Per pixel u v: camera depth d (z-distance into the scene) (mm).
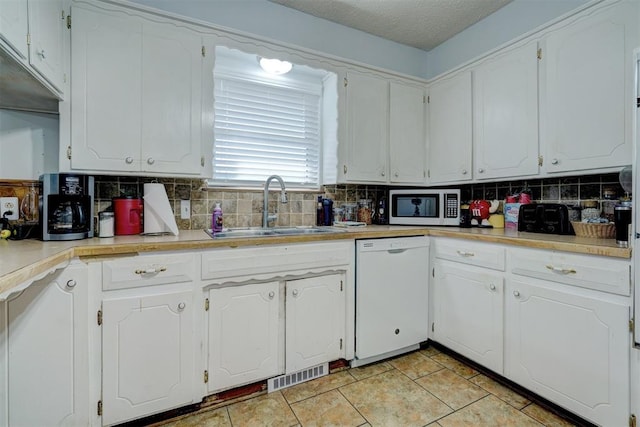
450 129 2346
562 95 1667
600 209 1777
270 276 1640
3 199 1558
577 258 1388
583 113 1580
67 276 1205
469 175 2201
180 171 1692
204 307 1492
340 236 1814
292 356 1710
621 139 1446
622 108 1444
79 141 1471
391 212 2451
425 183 2551
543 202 2070
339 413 1506
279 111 2371
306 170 2484
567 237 1639
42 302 1145
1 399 1038
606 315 1290
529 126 1828
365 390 1693
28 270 830
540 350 1521
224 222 2107
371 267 1924
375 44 2592
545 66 1752
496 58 2020
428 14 2307
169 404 1415
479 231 2006
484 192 2494
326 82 2404
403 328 2051
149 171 1618
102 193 1773
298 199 2379
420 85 2525
